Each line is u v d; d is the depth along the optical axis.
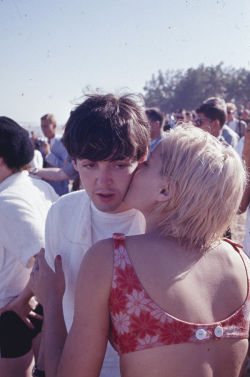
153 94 65.44
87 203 1.38
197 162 1.09
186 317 1.02
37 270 1.41
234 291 1.09
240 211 2.63
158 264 1.06
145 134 1.23
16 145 1.85
